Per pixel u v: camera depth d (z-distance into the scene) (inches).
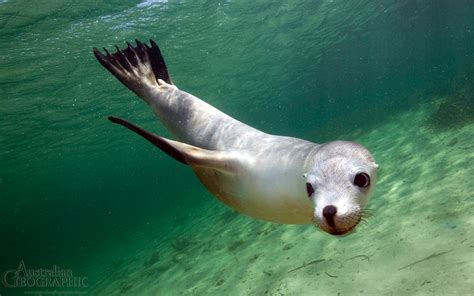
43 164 1088.2
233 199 125.7
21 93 552.7
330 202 78.0
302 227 303.1
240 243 354.6
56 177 1451.8
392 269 171.8
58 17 411.5
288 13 689.0
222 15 573.6
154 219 1389.0
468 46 2330.2
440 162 311.0
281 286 208.8
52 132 789.2
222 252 360.5
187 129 147.2
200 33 606.2
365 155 92.7
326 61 1379.2
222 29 629.0
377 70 2231.8
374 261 186.4
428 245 179.0
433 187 257.6
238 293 233.8
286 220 116.9
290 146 112.8
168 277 371.2
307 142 113.7
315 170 88.8
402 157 392.5
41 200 2146.9
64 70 530.6
